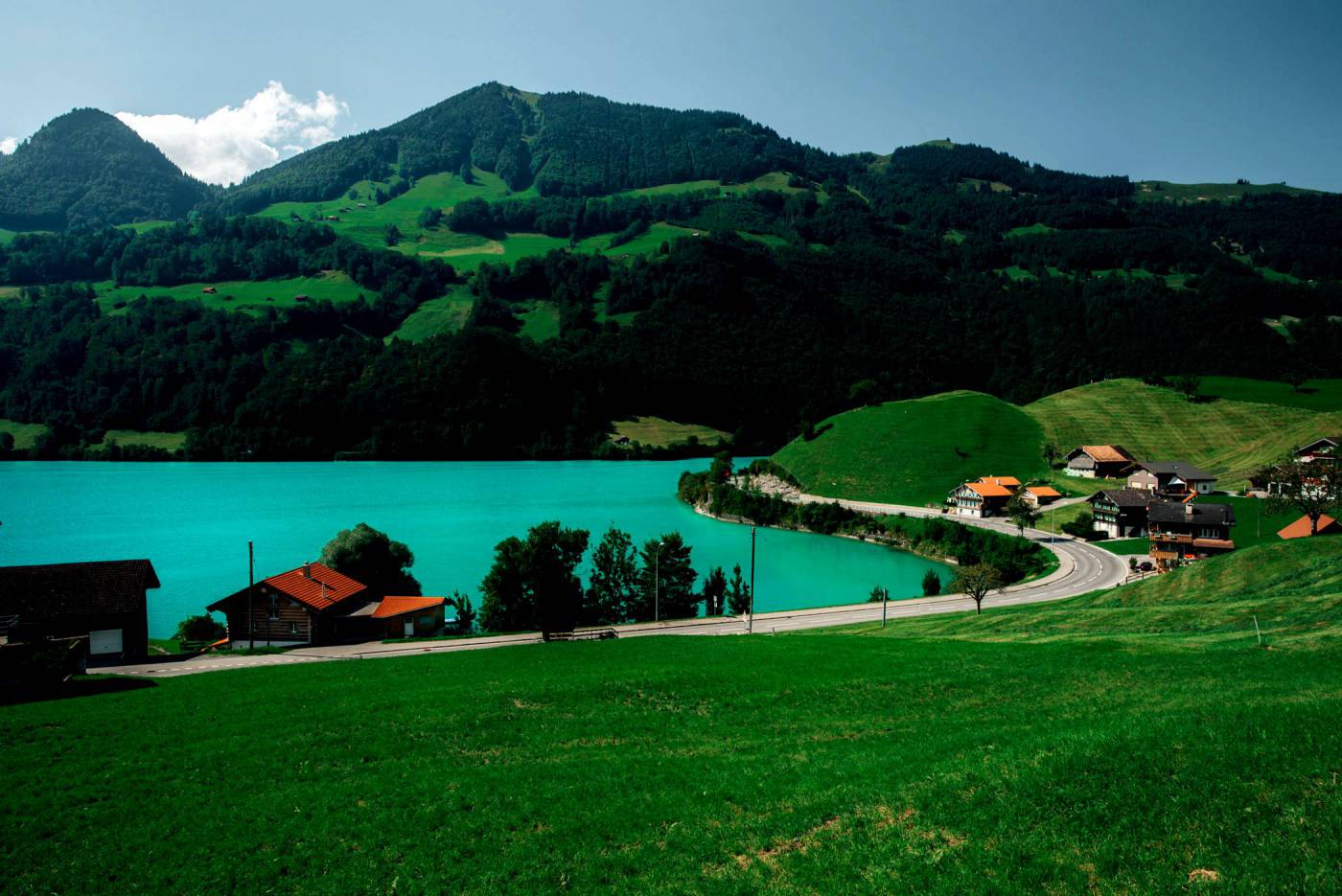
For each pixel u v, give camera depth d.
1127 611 61.09
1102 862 17.55
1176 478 153.50
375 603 83.25
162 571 127.38
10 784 27.23
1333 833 17.41
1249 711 24.17
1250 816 18.50
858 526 172.00
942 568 139.75
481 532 165.00
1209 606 57.75
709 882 18.94
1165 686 32.34
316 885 20.44
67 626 63.59
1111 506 143.75
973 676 37.50
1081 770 21.36
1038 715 29.80
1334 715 22.81
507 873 20.27
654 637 59.31
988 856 18.34
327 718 33.72
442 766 27.89
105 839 23.19
